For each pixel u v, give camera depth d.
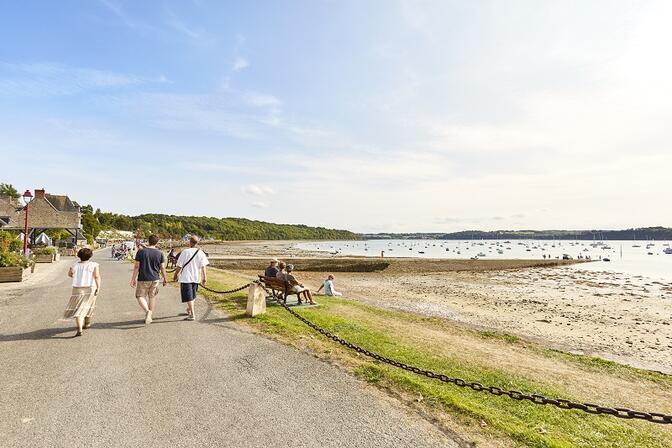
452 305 21.64
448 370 6.84
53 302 11.39
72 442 3.69
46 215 42.47
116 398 4.70
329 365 6.09
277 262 13.10
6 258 17.66
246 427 4.07
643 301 24.23
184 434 3.89
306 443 3.78
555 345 12.48
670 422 3.56
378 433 4.00
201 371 5.71
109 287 14.86
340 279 36.78
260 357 6.42
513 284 33.53
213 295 12.64
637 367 10.51
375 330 9.50
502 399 5.70
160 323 8.66
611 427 5.17
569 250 129.25
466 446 3.80
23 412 4.30
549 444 3.91
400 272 46.28
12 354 6.32
